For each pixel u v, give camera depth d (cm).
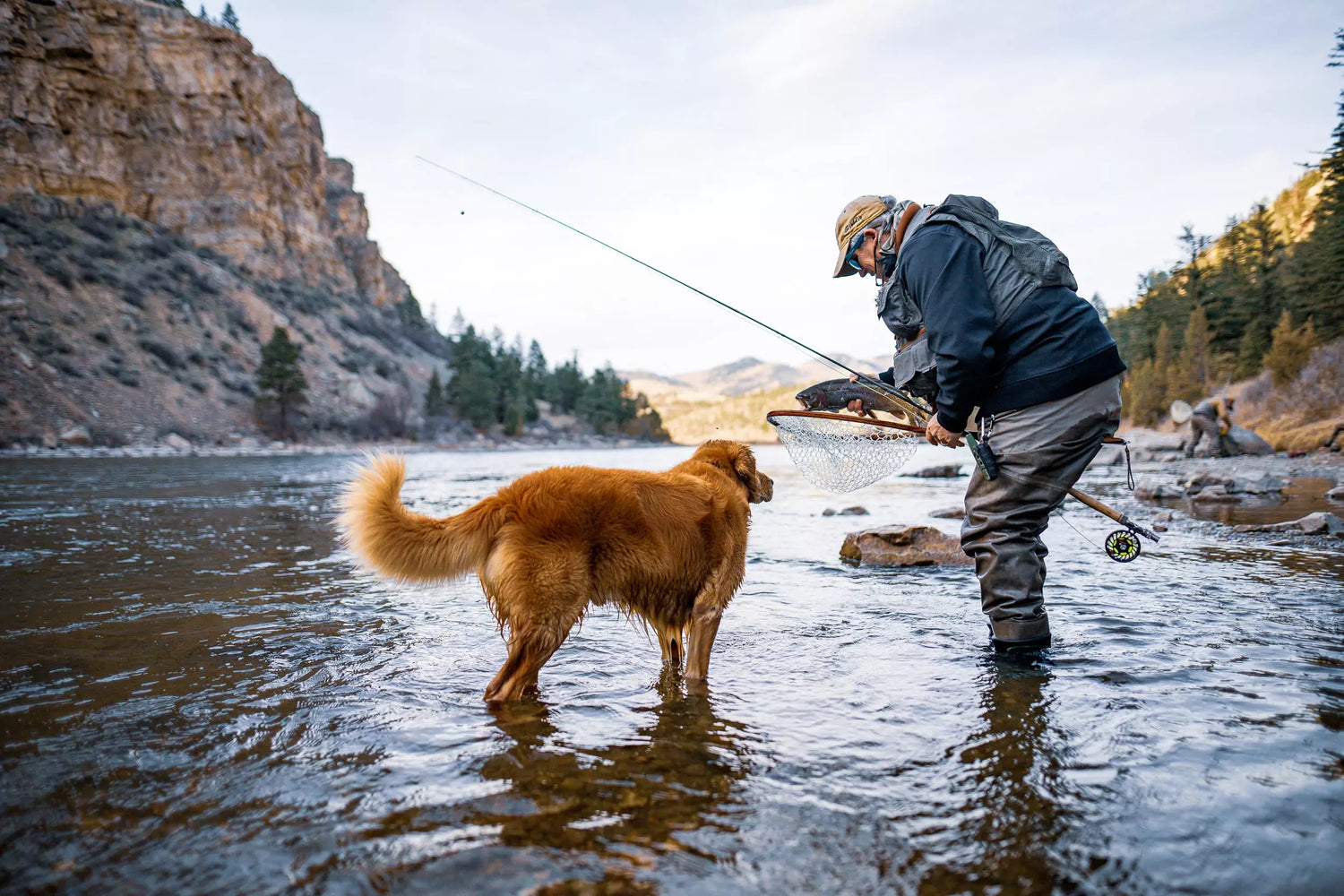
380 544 377
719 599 414
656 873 206
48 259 6888
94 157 9438
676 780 266
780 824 233
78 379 5512
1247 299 5212
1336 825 225
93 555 757
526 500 379
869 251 450
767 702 352
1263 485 1223
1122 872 204
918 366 421
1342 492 1096
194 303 8162
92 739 297
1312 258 4119
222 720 320
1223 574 603
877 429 484
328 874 204
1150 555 713
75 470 2527
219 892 195
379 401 8825
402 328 13875
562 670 412
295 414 7106
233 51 11531
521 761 282
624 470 415
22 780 259
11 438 4188
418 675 392
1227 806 238
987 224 402
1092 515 1032
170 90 10681
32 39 8981
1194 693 342
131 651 423
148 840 221
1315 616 471
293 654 425
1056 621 478
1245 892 194
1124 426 6309
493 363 13350
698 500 421
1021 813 238
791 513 1243
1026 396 399
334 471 2572
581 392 15250
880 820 236
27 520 1052
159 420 5684
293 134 12669
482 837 225
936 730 310
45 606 532
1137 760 274
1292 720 307
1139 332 7288
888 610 538
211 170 10881
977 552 437
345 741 300
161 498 1437
